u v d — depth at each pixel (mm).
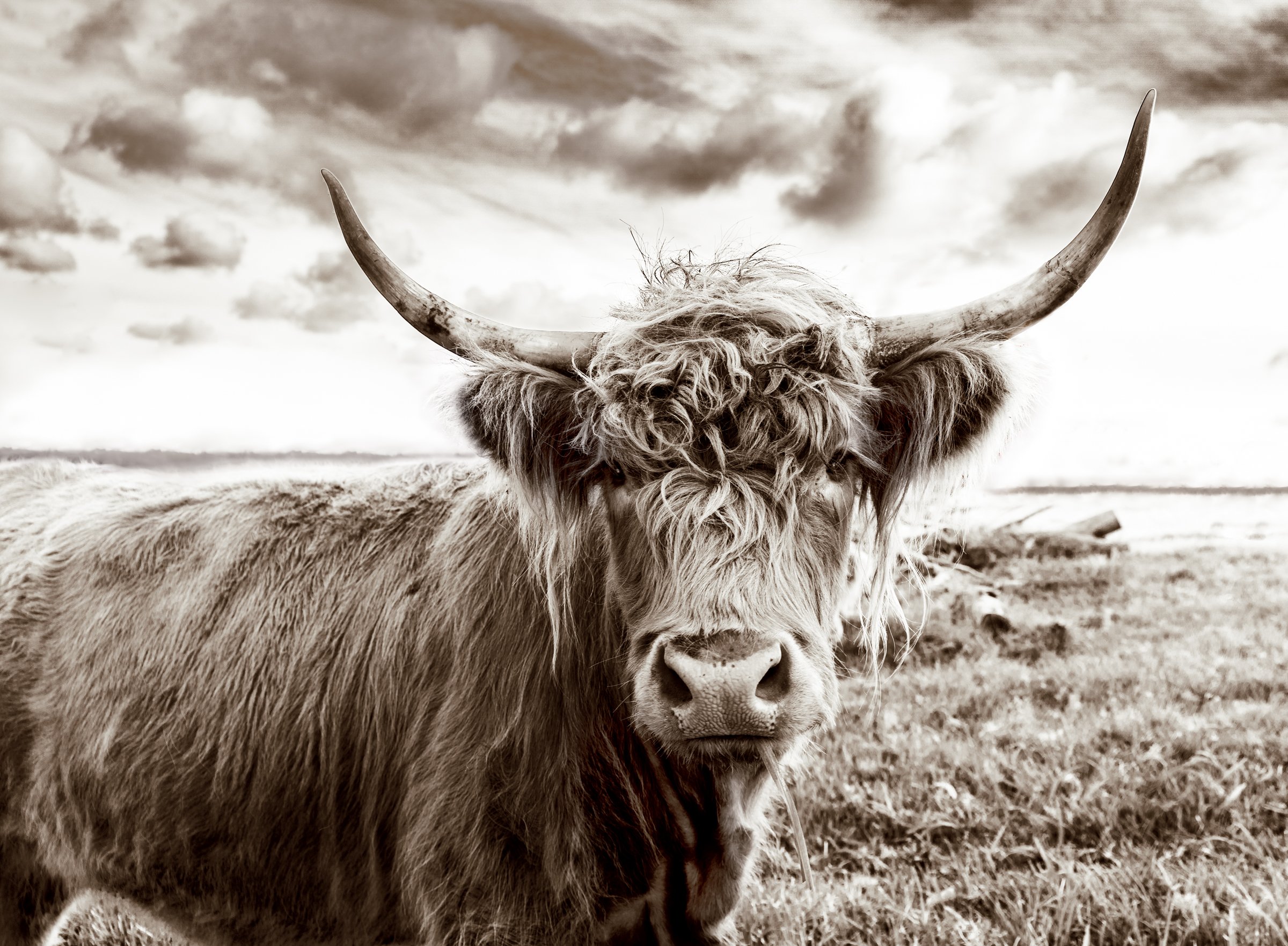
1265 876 4719
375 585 3562
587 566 3188
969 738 6863
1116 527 17016
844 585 3139
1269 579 14258
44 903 3932
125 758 3613
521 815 3045
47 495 4438
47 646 3854
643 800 3152
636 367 2908
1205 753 6172
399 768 3332
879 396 3072
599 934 3121
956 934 4293
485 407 2928
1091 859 4965
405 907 3271
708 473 2760
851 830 5520
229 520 3904
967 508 3492
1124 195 2846
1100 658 9453
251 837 3529
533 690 3107
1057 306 3016
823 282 3236
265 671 3562
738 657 2535
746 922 4523
